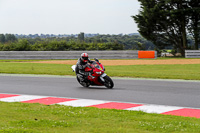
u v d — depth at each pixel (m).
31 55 48.84
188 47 59.34
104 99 14.63
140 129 8.83
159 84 19.36
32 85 19.59
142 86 18.56
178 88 17.64
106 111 11.50
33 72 27.11
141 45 65.00
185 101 13.92
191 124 9.33
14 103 13.35
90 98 14.95
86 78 18.02
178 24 58.19
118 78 22.92
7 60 47.38
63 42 64.31
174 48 61.62
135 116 10.66
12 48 61.53
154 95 15.48
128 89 17.47
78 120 9.96
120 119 10.09
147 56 47.81
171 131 8.62
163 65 35.25
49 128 8.87
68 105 13.28
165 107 12.64
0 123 9.43
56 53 48.84
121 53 48.34
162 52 61.41
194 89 17.23
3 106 12.55
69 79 22.64
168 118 10.41
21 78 23.31
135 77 23.56
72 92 16.81
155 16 55.69
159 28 59.59
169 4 56.91
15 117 10.41
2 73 27.17
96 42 67.12
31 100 14.59
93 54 48.56
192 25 57.78
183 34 58.78
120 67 32.91
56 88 18.31
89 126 9.16
